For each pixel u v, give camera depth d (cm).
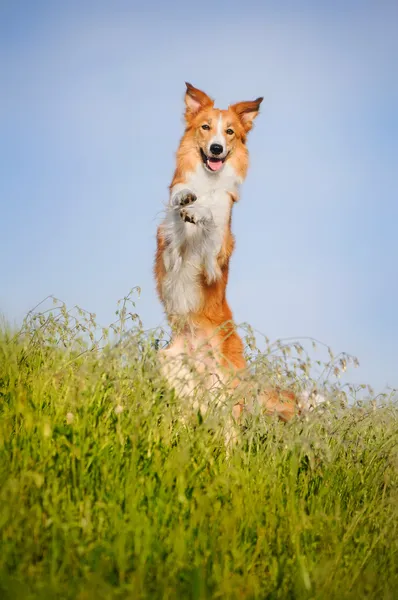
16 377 677
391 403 742
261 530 541
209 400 668
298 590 489
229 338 981
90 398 619
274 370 657
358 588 503
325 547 557
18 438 570
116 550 459
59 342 722
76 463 546
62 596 417
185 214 977
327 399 681
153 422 603
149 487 538
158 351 693
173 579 454
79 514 496
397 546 579
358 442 709
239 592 465
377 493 667
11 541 458
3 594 403
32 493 507
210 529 527
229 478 602
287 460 700
